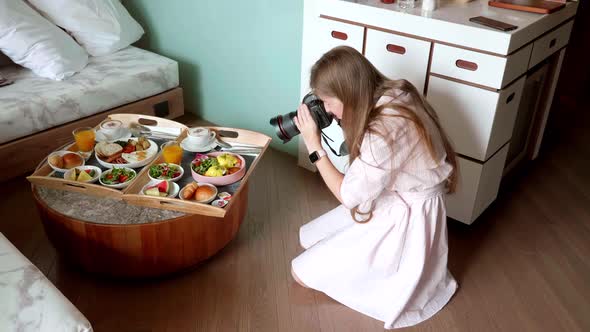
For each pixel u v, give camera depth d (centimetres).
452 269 189
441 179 152
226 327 162
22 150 223
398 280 162
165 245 167
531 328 165
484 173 191
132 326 161
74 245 167
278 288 178
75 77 247
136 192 174
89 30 267
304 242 194
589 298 178
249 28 248
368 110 139
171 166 184
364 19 194
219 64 272
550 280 185
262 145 203
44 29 246
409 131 139
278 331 161
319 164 156
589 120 304
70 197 172
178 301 171
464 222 202
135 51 283
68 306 119
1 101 220
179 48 289
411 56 187
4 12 238
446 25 175
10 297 120
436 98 187
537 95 231
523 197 232
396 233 156
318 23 209
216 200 171
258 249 195
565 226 214
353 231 163
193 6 268
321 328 163
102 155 188
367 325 165
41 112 225
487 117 178
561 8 196
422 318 166
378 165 138
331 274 167
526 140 245
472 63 175
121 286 175
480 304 174
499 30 168
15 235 197
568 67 308
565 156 266
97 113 248
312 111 153
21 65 253
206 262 187
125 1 302
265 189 232
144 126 212
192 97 296
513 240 205
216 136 208
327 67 139
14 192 221
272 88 254
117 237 161
